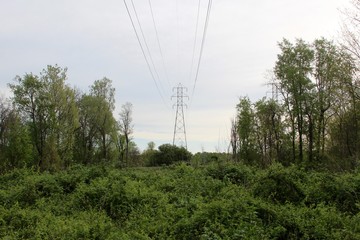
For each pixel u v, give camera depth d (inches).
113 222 503.5
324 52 1485.0
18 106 1596.9
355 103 1255.5
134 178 869.8
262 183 610.5
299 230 411.2
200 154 1365.7
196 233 388.8
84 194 623.8
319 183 597.0
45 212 542.9
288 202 544.4
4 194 687.7
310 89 1509.6
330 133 1477.6
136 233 395.2
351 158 1055.6
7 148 1707.7
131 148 2655.0
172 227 421.4
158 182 788.6
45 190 711.1
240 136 1656.0
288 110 1583.4
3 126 1727.4
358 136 1290.6
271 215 452.8
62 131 1736.0
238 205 455.8
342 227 420.5
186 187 691.4
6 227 461.4
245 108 1664.6
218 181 726.5
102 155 2210.9
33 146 1734.7
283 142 1635.1
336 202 539.5
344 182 580.4
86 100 2183.8
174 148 2272.4
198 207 485.4
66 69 1726.1
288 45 1555.1
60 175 812.6
